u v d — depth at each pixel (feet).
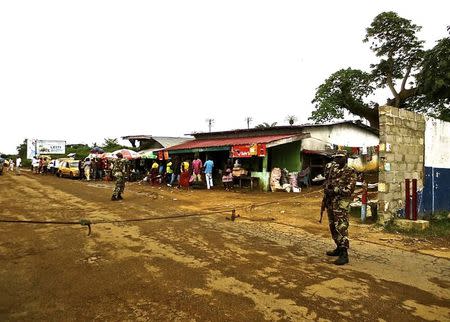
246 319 11.79
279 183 60.85
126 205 38.81
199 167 65.41
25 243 21.21
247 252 20.17
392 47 102.17
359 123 75.82
